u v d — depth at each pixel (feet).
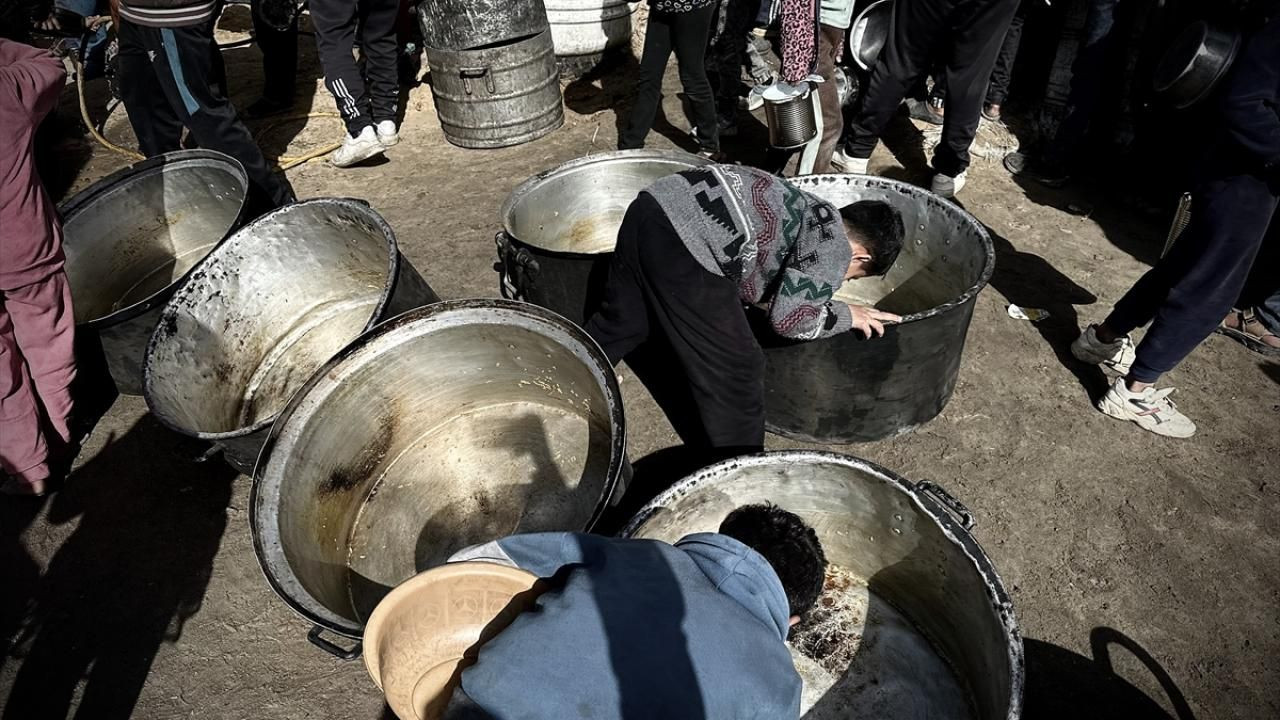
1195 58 7.72
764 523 5.03
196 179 11.67
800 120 11.19
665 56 13.48
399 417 8.84
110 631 8.30
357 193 15.07
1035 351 10.90
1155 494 8.99
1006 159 14.80
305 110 17.94
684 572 4.45
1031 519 8.81
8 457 9.29
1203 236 8.25
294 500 7.54
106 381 10.61
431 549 8.80
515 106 15.78
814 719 7.06
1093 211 13.66
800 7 10.66
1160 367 9.13
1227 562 8.31
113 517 9.43
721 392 8.05
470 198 14.69
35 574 8.87
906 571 7.35
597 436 9.02
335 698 7.63
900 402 9.12
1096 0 12.39
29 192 8.42
